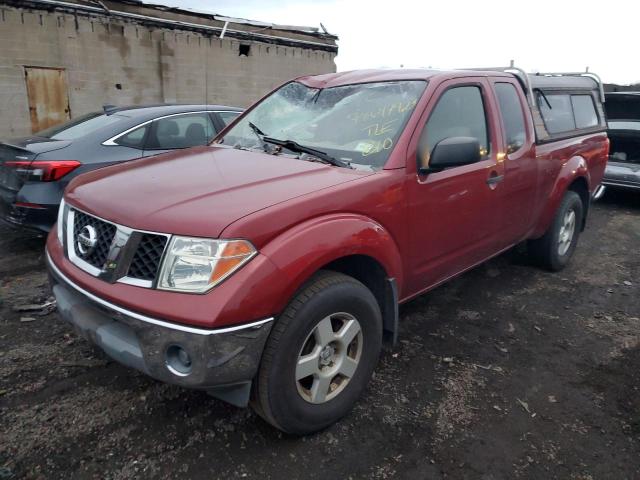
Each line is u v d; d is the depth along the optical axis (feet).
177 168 9.47
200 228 6.95
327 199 8.05
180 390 9.53
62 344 11.03
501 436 8.65
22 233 18.84
